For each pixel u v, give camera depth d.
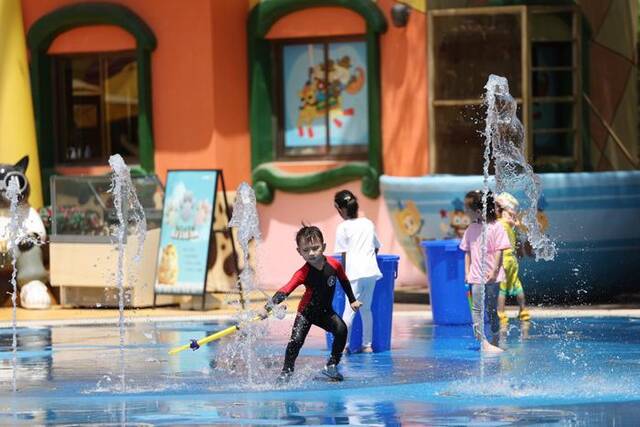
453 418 13.25
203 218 25.36
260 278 28.73
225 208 25.98
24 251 26.39
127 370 17.47
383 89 27.12
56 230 26.38
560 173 25.38
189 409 14.12
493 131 25.50
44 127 29.72
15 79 28.45
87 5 28.94
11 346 20.44
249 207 18.80
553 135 26.31
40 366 18.03
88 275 25.94
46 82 29.77
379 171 27.34
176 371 17.30
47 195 29.61
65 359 18.77
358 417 13.40
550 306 25.16
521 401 14.35
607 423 12.84
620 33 27.58
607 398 14.49
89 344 20.56
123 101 29.44
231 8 28.62
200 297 25.50
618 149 27.11
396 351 19.05
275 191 28.75
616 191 25.31
